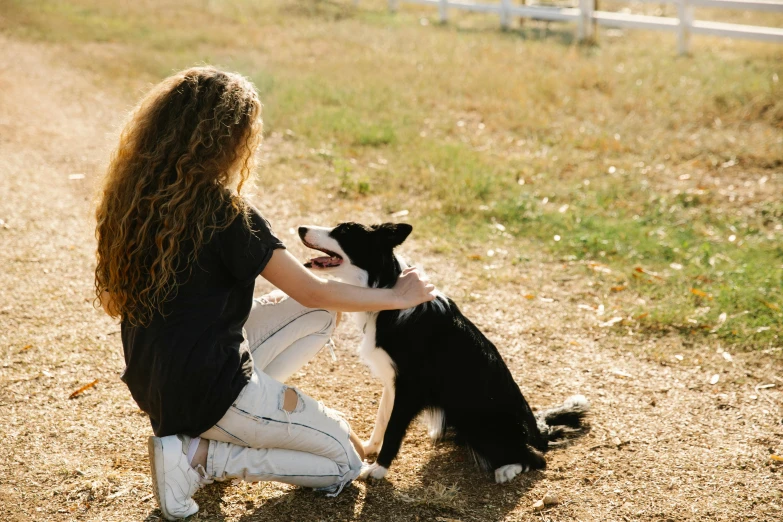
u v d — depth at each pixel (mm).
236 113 2393
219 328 2455
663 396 3719
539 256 5379
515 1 16906
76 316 4332
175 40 12141
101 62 10750
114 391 3605
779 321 4305
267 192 6418
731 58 11273
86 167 6949
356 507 2836
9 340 4008
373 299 2668
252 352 2879
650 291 4809
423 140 7824
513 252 5438
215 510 2771
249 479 2678
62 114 8578
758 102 8633
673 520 2789
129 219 2344
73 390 3594
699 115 8516
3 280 4703
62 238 5414
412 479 3092
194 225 2328
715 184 6723
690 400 3674
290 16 15031
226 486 2926
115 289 2416
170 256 2297
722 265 5145
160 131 2371
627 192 6566
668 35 13797
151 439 2475
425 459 3268
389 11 16516
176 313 2387
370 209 6160
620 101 9078
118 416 3398
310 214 6016
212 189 2367
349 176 6559
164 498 2533
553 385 3844
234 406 2463
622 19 12320
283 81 9820
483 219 5992
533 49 11930
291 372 3041
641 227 5828
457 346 3123
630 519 2795
